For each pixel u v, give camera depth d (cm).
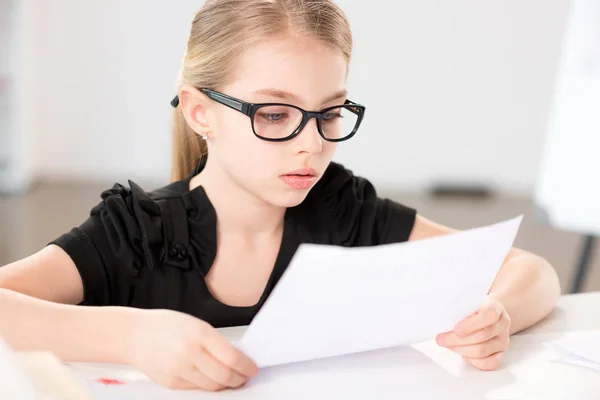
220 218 99
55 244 92
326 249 63
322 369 76
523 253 103
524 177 427
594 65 252
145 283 96
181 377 70
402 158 420
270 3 85
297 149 84
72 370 74
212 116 91
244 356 71
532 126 420
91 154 403
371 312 71
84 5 383
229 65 86
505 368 79
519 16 404
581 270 253
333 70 85
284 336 71
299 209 105
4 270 86
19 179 368
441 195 417
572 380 77
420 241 67
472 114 416
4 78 357
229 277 99
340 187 108
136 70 396
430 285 71
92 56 390
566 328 91
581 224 253
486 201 409
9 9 352
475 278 73
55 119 395
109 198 97
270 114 85
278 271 101
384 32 400
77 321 75
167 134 405
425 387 74
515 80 413
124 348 73
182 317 73
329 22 86
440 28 402
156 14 389
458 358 81
